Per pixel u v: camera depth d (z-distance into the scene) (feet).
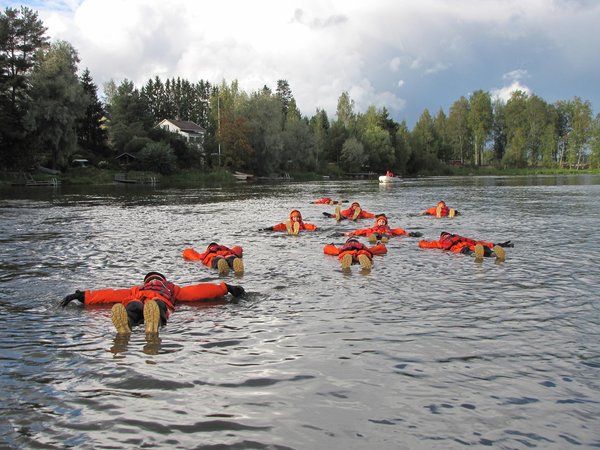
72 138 222.69
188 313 25.20
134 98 325.01
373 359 18.93
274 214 81.41
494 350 19.77
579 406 15.28
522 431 13.92
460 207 92.94
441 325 22.90
